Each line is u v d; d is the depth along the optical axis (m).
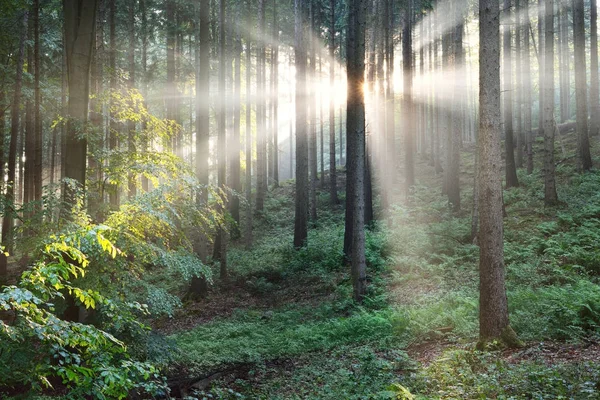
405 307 13.77
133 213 7.79
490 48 9.74
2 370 5.38
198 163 18.47
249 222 26.33
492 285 9.53
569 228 17.95
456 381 7.77
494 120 9.69
